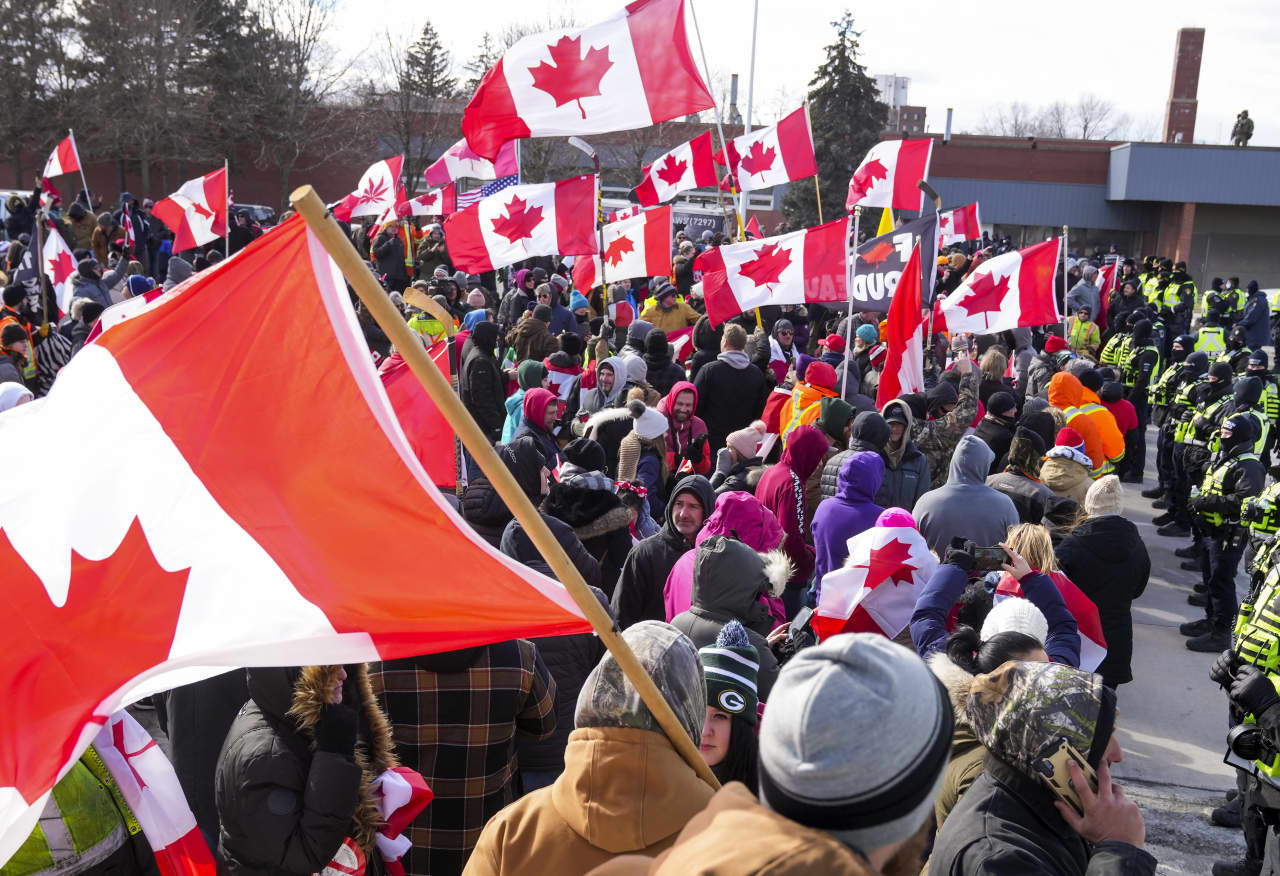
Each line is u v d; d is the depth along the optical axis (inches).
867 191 467.5
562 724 158.9
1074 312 717.3
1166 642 317.1
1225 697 280.1
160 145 1627.7
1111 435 327.3
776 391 332.5
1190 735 258.5
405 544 94.6
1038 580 168.6
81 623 90.9
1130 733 259.1
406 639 91.7
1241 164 1739.7
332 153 1728.6
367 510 95.5
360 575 93.6
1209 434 378.3
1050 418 291.1
